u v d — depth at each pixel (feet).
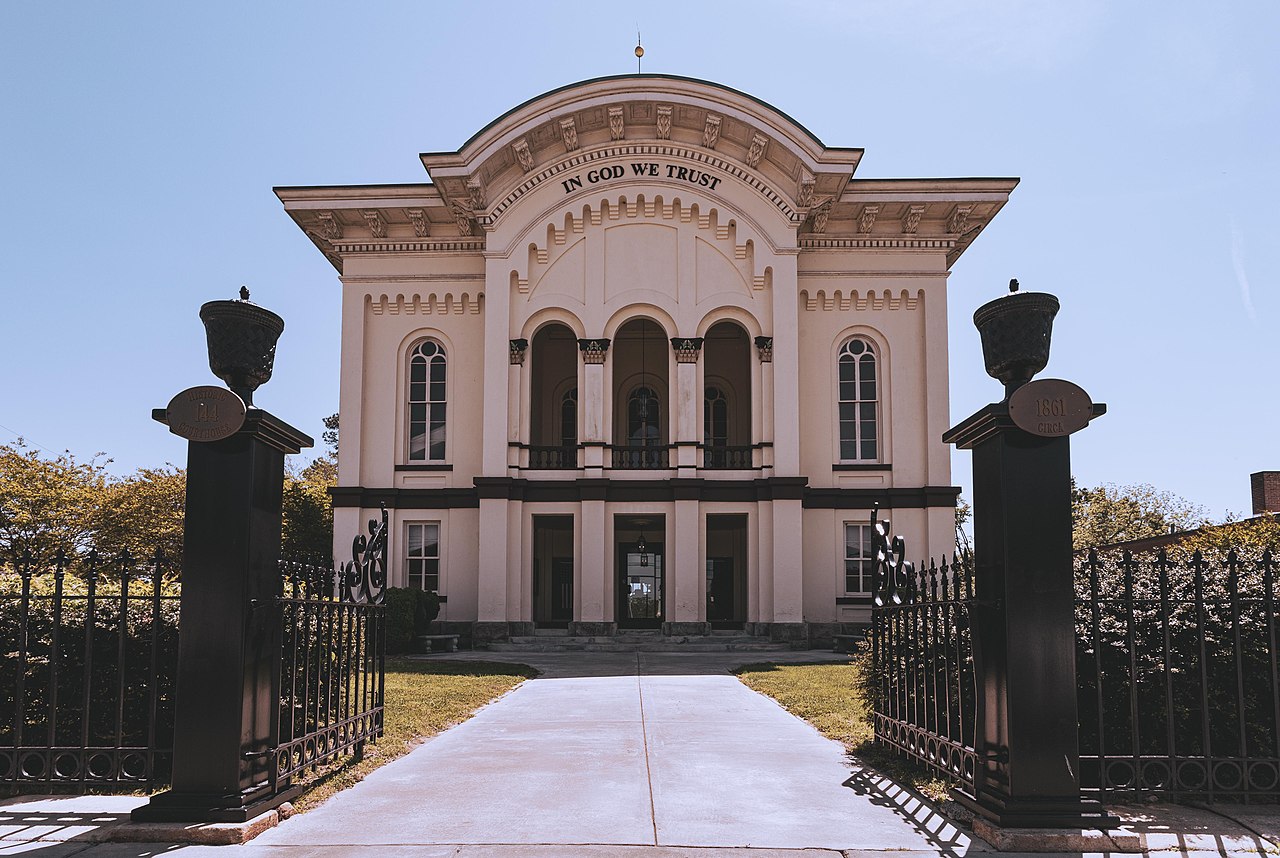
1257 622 23.89
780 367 92.32
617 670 63.67
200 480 21.20
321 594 25.46
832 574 93.97
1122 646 23.95
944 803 22.62
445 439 96.58
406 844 19.66
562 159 94.48
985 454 21.70
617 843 19.72
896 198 94.48
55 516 104.22
